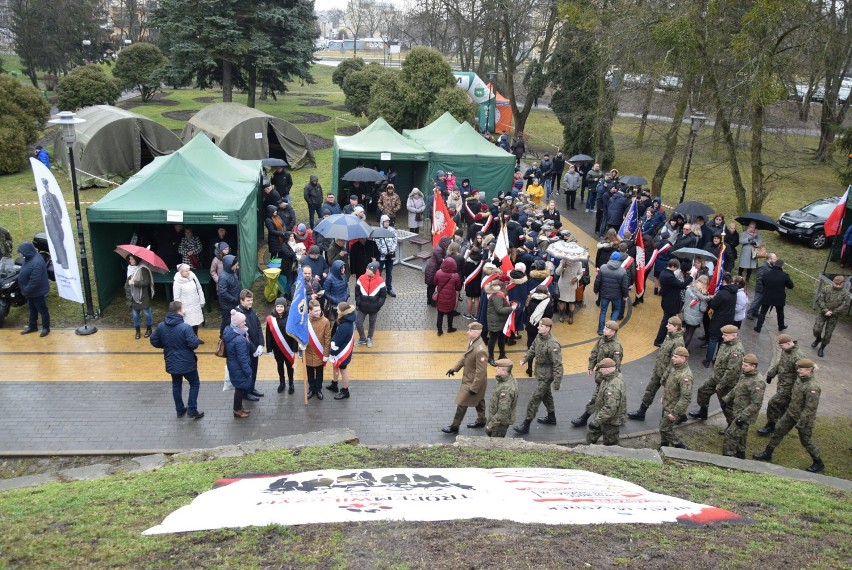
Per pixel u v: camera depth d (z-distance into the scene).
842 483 8.53
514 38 41.41
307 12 40.38
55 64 58.81
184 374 10.11
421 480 6.65
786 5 18.95
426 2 56.19
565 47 33.12
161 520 5.62
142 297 12.99
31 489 7.06
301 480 6.69
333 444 8.87
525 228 17.56
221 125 27.94
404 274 17.84
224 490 6.38
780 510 6.85
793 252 21.20
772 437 9.95
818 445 10.55
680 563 4.85
